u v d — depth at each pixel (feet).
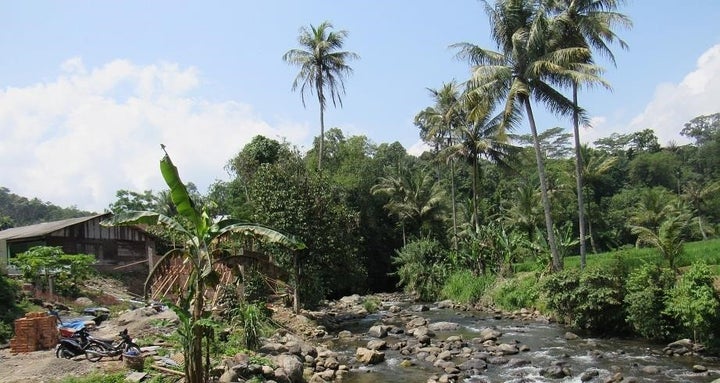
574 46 92.53
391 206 161.07
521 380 49.26
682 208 181.68
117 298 85.92
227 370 42.47
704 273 56.54
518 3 91.56
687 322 57.26
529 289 90.94
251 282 77.66
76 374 40.19
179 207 35.47
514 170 126.82
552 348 62.49
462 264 122.01
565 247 97.35
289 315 78.33
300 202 82.58
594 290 68.44
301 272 84.17
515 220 158.71
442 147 139.54
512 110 91.91
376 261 164.35
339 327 82.69
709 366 51.72
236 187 154.40
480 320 87.76
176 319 59.77
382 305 114.32
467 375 51.29
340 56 128.26
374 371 53.88
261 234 37.63
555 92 92.89
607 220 203.72
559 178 181.88
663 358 55.47
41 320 50.37
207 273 35.70
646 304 62.13
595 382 47.98
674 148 278.46
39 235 99.25
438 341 69.31
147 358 44.80
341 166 167.02
